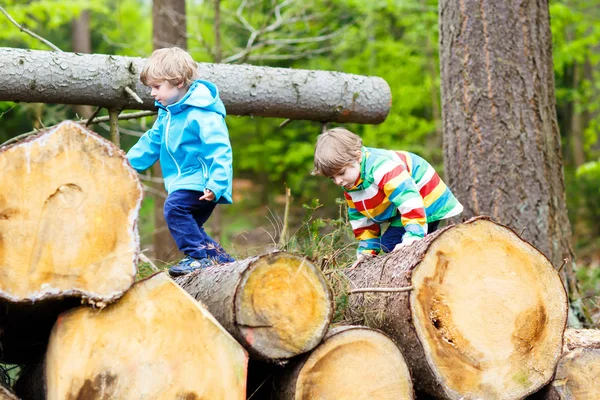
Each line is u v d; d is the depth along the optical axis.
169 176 3.60
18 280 2.18
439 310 2.69
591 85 12.87
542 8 4.69
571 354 2.93
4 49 3.79
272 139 12.55
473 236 2.75
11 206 2.19
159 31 7.16
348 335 2.54
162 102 3.49
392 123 10.74
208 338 2.36
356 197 3.23
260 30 7.63
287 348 2.45
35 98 3.89
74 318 2.26
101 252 2.28
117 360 2.28
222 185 3.31
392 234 3.38
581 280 7.36
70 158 2.26
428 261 2.69
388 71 10.98
